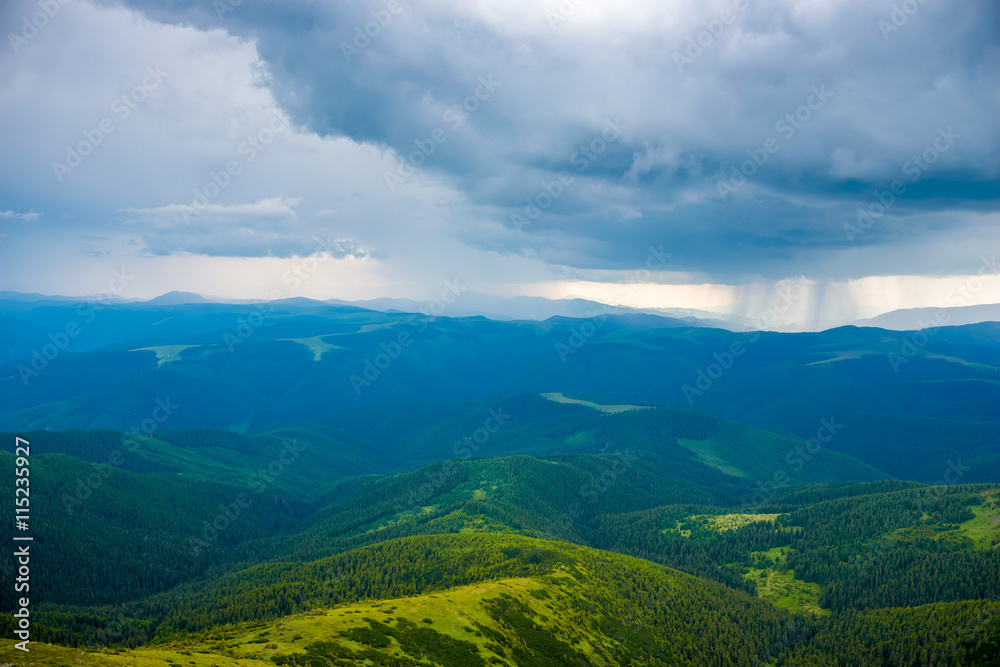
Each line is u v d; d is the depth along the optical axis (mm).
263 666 170625
